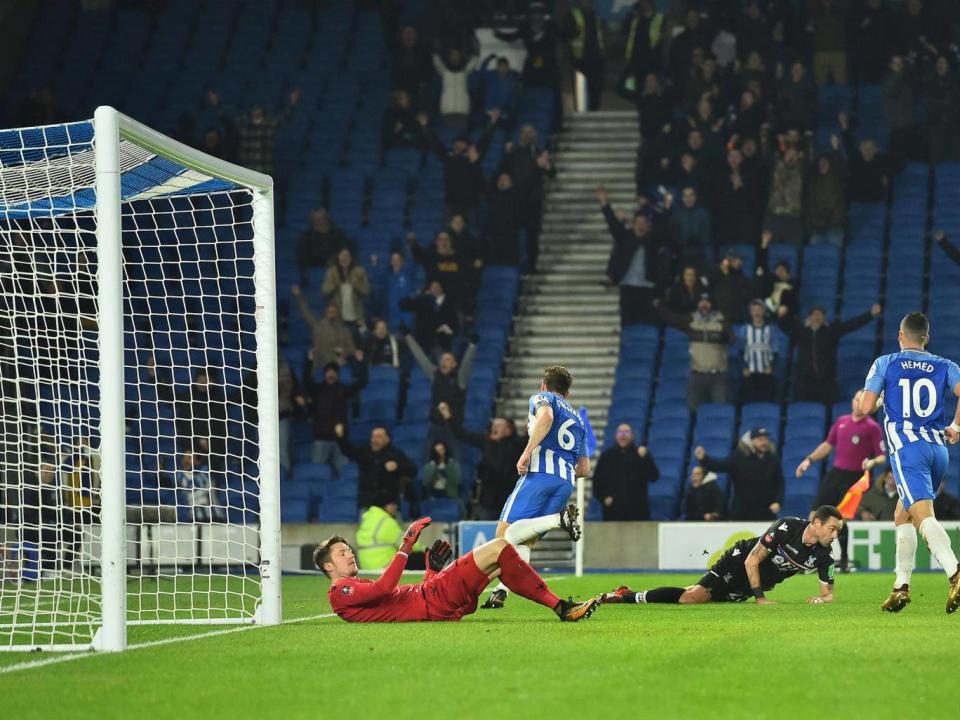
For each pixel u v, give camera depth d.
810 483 48.34
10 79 67.94
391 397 53.28
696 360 50.62
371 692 14.09
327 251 56.38
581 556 40.97
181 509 46.50
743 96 57.19
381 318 56.03
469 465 51.88
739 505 44.88
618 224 54.03
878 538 42.34
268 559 23.20
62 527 25.27
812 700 13.22
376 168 63.19
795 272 55.88
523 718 12.45
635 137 64.88
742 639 18.22
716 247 56.53
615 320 57.56
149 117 66.00
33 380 27.64
